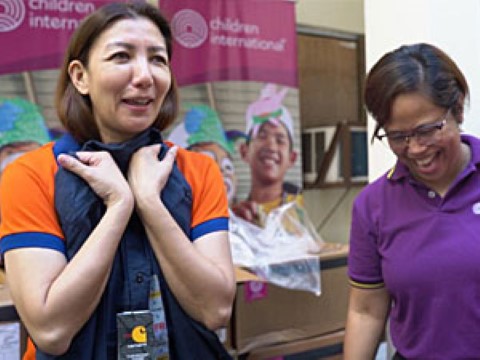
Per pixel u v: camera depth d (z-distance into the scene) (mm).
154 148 905
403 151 882
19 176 834
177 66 2143
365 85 909
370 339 1101
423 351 964
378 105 861
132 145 880
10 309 1283
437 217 941
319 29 2912
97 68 826
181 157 949
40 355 809
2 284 1413
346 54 3033
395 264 976
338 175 2740
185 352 854
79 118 878
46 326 767
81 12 1958
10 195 823
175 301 850
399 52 883
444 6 1384
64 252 814
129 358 809
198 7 2180
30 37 1880
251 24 2324
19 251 793
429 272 927
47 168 846
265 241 2141
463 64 1398
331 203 3074
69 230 806
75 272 768
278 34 2402
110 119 850
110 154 868
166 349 842
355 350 1105
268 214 2354
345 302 2064
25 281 782
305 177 2850
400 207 991
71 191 812
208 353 879
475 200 926
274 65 2398
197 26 2182
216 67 2246
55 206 817
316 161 2805
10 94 1867
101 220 812
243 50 2311
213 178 951
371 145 1521
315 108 2924
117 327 812
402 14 1441
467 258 896
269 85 2391
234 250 1980
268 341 1862
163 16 901
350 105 3066
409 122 838
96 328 808
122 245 840
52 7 1905
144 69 826
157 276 841
